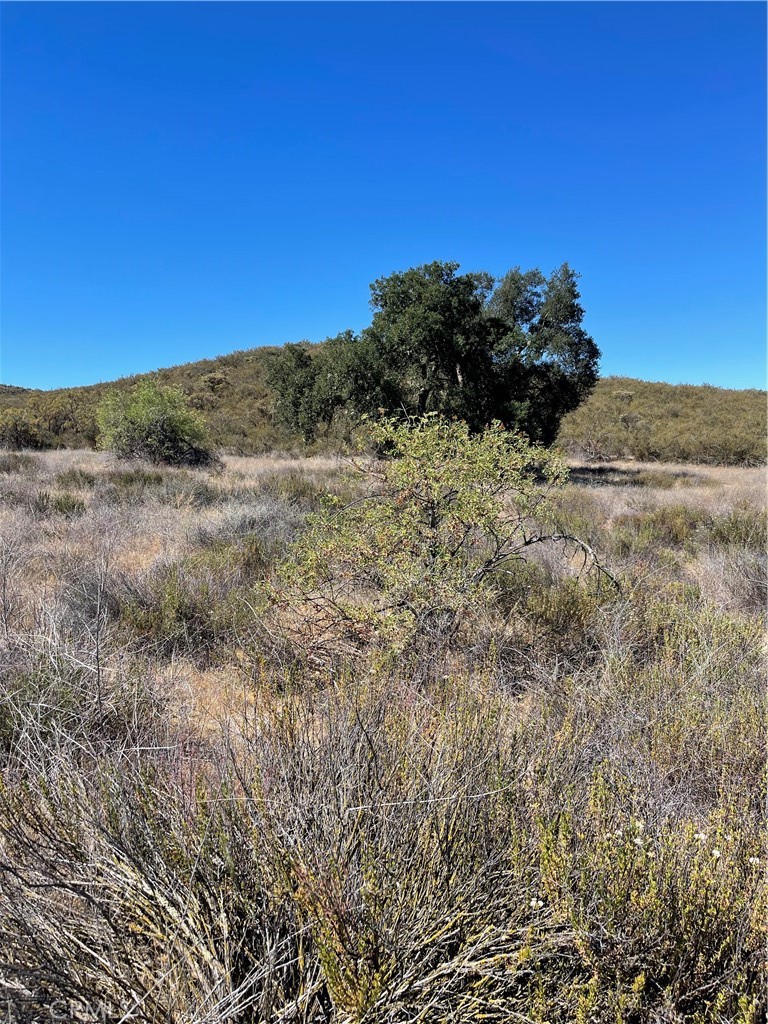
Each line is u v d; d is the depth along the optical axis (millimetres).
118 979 1450
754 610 5758
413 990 1483
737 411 44031
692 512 11328
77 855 1764
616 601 4500
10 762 2441
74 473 14352
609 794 2105
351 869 1645
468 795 1978
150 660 3914
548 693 3441
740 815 2117
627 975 1497
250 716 3031
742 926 1590
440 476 4207
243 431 32812
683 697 3230
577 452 33812
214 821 1802
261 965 1458
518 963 1482
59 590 4992
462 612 4059
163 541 7641
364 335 22062
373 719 2395
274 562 6047
